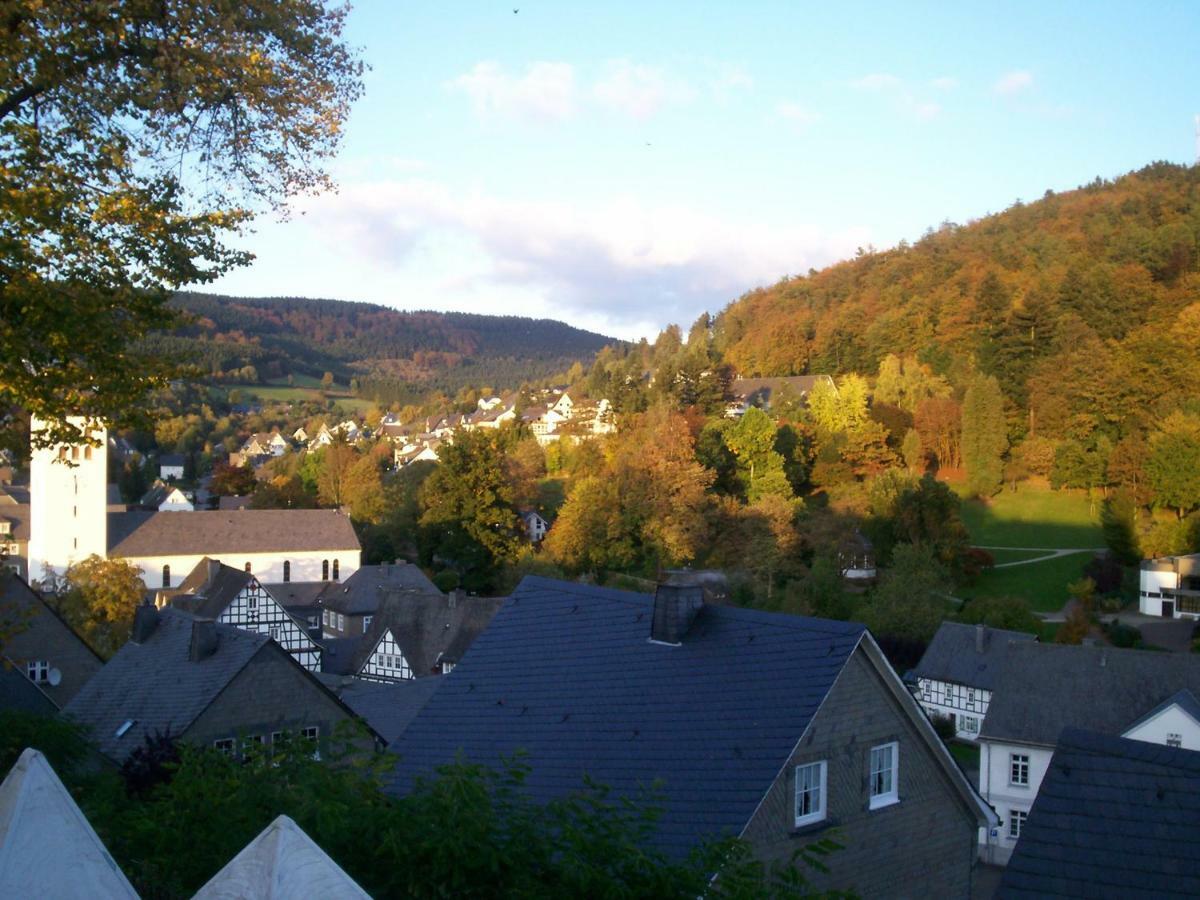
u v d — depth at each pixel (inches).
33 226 528.1
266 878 245.6
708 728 669.3
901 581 2554.1
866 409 4109.3
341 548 3612.2
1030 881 462.6
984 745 1815.9
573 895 387.2
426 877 381.1
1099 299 4672.7
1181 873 451.8
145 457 6619.1
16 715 791.7
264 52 605.3
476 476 3289.9
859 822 689.6
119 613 2311.8
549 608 877.8
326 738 509.7
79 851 254.5
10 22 534.0
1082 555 3211.1
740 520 3070.9
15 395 551.5
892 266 6732.3
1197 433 3326.8
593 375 6786.4
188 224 583.2
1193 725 1662.2
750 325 7027.6
